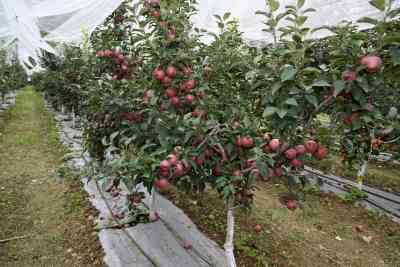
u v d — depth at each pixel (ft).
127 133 7.63
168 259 7.56
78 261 7.75
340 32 4.72
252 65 6.96
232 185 5.15
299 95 4.64
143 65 8.66
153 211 9.39
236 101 6.77
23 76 64.64
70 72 21.84
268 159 4.52
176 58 6.06
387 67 4.42
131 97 7.72
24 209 10.46
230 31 8.89
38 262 7.73
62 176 10.26
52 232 9.07
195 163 5.07
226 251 6.25
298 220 10.62
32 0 15.02
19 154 16.69
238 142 5.16
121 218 9.50
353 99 4.53
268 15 5.26
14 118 27.68
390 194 13.47
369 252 9.04
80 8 14.20
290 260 8.23
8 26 17.57
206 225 9.56
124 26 10.81
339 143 6.03
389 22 4.07
